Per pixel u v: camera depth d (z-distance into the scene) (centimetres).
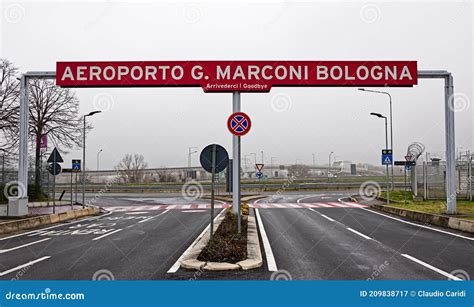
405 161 2767
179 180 7125
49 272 892
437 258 1006
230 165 2312
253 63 1709
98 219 2167
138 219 2102
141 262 968
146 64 1720
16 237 1486
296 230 1552
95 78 1725
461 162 2809
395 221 1883
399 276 838
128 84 1720
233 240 1143
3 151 3098
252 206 2856
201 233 1488
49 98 3556
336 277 829
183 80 1708
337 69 1730
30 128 3419
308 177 7712
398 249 1132
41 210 2584
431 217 1798
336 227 1648
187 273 859
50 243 1308
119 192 5328
